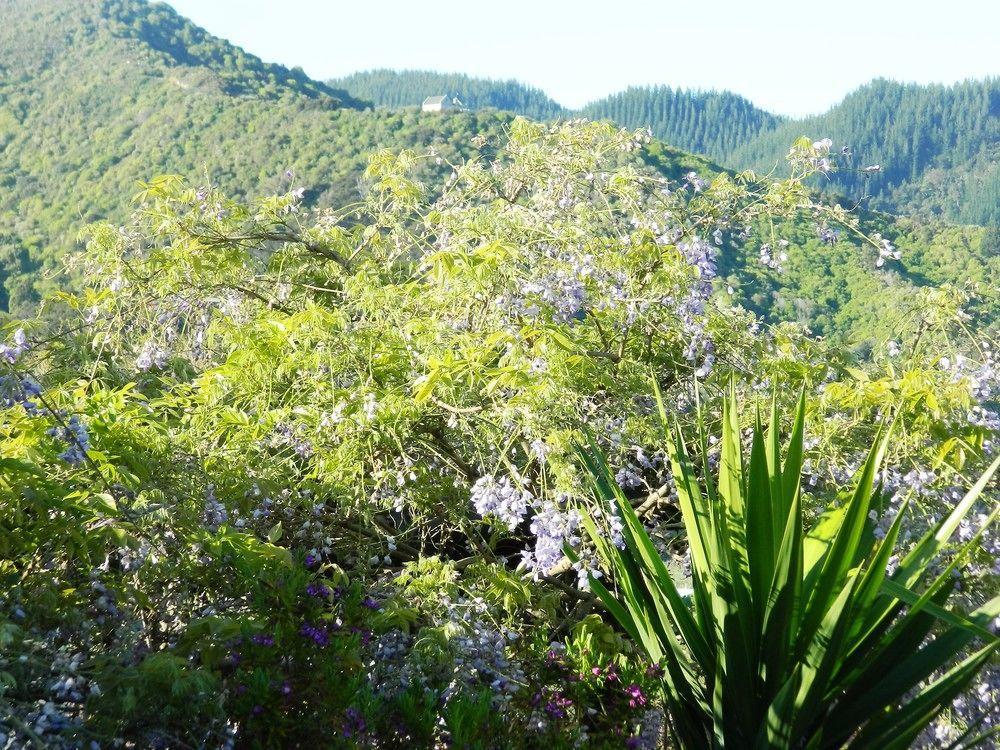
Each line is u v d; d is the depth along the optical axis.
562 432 4.03
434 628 3.51
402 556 5.09
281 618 3.31
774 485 3.52
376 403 4.49
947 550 4.47
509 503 3.97
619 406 4.97
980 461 4.76
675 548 5.21
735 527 3.57
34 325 3.70
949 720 4.10
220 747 2.65
